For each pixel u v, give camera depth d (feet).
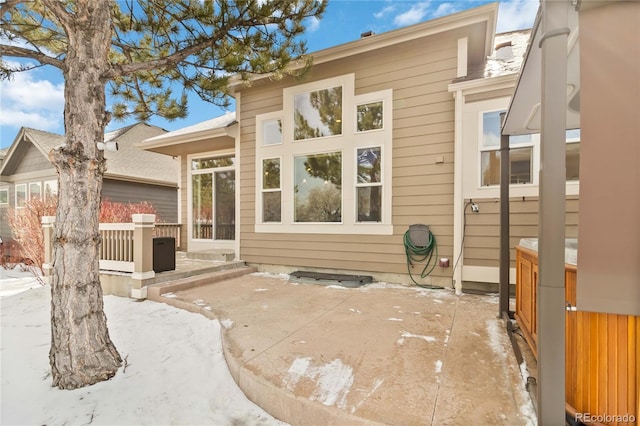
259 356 8.32
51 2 7.73
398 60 17.42
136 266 15.16
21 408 6.87
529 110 8.92
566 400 5.51
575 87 7.57
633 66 4.20
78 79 8.03
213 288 16.29
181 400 7.20
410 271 16.94
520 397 6.37
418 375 7.29
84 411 6.78
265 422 6.50
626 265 4.26
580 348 5.30
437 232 16.35
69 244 7.89
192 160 27.63
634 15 4.18
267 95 21.34
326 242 19.21
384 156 17.62
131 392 7.48
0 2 8.59
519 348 8.57
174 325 11.68
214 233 26.43
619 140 4.26
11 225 26.94
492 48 19.13
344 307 12.80
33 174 34.60
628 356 4.85
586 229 4.42
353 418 5.82
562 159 4.63
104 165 8.58
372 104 18.22
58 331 7.79
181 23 11.75
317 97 19.83
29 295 16.55
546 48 4.67
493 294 14.88
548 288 4.71
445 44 16.42
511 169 14.65
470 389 6.70
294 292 15.38
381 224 17.69
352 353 8.49
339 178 19.04
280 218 20.98
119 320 12.24
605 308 4.34
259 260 21.53
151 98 14.79
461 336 9.66
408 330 10.20
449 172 16.15
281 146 20.72
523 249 8.73
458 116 15.34
